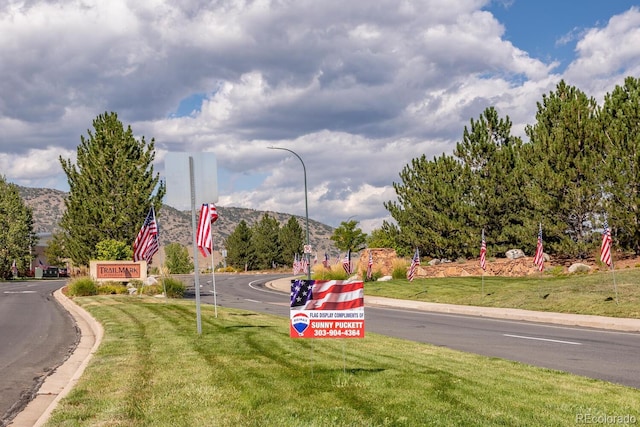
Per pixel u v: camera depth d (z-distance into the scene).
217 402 7.38
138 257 26.70
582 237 36.31
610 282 26.08
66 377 10.21
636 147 32.47
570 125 35.47
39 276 74.94
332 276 42.06
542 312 22.08
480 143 42.47
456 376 9.10
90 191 37.69
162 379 8.88
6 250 66.06
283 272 82.81
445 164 45.31
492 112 42.94
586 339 15.30
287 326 16.28
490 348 13.55
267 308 26.55
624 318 19.47
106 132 38.12
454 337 15.74
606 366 11.11
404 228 47.53
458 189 43.34
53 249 90.06
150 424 6.48
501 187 41.56
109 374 9.36
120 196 37.75
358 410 6.95
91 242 37.28
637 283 24.83
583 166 34.56
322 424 6.35
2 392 9.00
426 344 13.27
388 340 13.76
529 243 38.91
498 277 37.09
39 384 9.61
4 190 68.94
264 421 6.48
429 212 44.12
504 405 7.26
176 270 88.81
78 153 39.16
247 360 10.48
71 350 13.43
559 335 16.23
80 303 25.16
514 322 20.14
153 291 32.75
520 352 12.91
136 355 11.22
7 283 50.34
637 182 32.50
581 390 8.29
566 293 24.89
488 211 41.91
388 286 35.84
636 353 12.79
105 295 30.70
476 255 42.38
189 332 14.73
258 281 56.03
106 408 7.20
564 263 37.75
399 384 8.41
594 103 37.44
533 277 35.31
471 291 30.72
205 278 61.22
